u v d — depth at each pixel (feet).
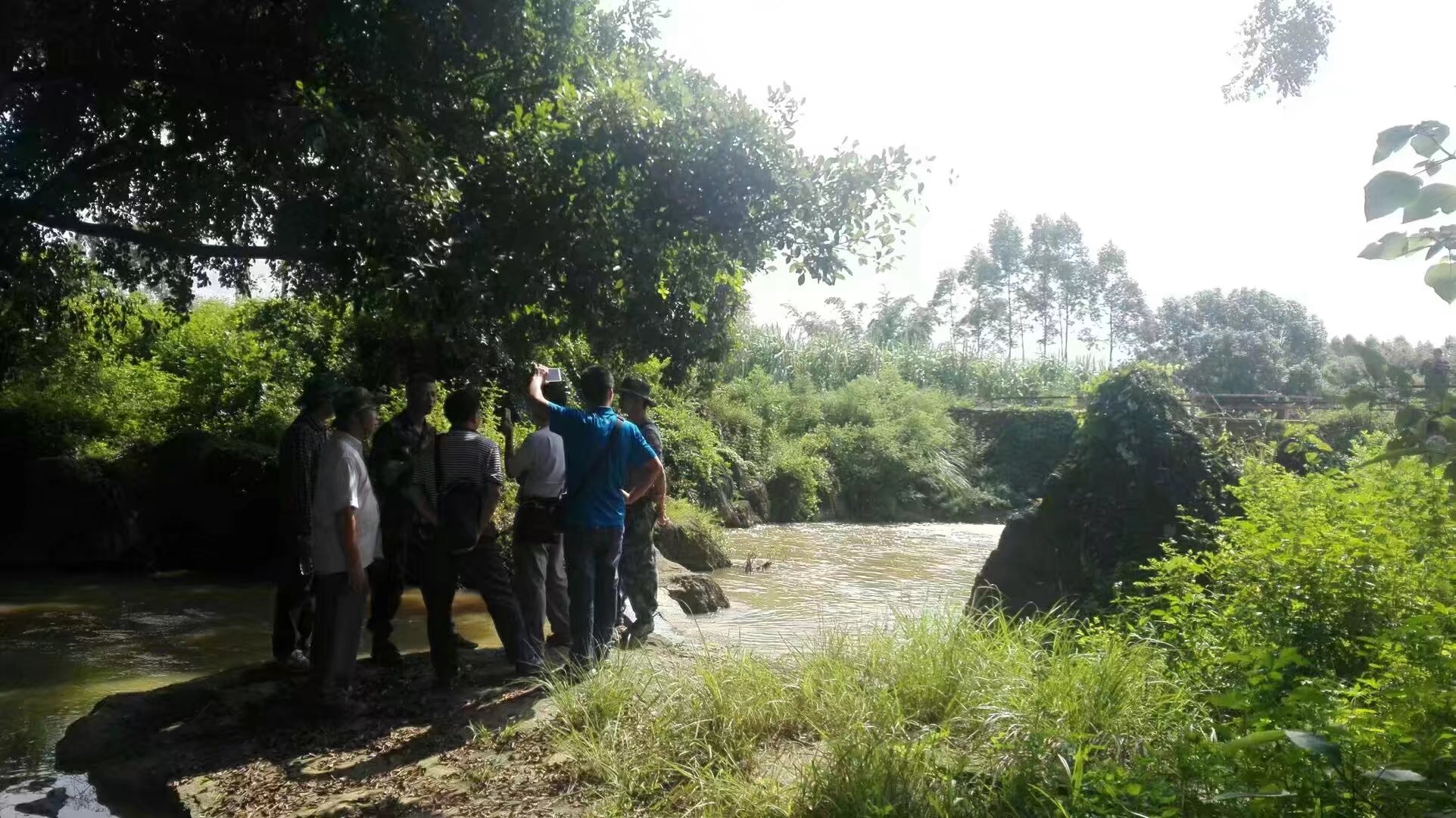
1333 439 38.91
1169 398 24.27
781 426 98.58
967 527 83.66
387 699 18.37
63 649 25.25
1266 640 15.52
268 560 42.63
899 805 11.31
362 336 49.88
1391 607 16.11
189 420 48.93
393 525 20.85
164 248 32.68
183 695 18.49
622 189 26.40
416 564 19.83
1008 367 143.84
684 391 76.95
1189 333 207.21
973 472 103.55
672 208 26.96
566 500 19.71
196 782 14.82
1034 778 11.63
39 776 15.61
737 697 15.08
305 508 19.47
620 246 26.45
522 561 19.86
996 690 14.82
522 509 19.86
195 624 29.12
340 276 29.12
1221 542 19.93
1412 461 18.10
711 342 32.55
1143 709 13.66
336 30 27.84
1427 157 7.67
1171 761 11.56
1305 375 149.89
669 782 13.48
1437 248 7.91
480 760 14.97
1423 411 8.42
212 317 58.80
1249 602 17.10
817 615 33.60
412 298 24.88
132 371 50.60
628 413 22.90
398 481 20.90
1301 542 17.47
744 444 84.94
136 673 22.88
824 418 102.63
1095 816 10.35
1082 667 14.69
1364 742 10.37
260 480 42.88
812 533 73.31
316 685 17.29
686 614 30.53
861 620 31.71
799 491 86.74
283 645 20.26
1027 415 108.17
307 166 30.12
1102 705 13.71
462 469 18.76
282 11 28.63
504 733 15.81
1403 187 7.67
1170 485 22.99
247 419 48.78
